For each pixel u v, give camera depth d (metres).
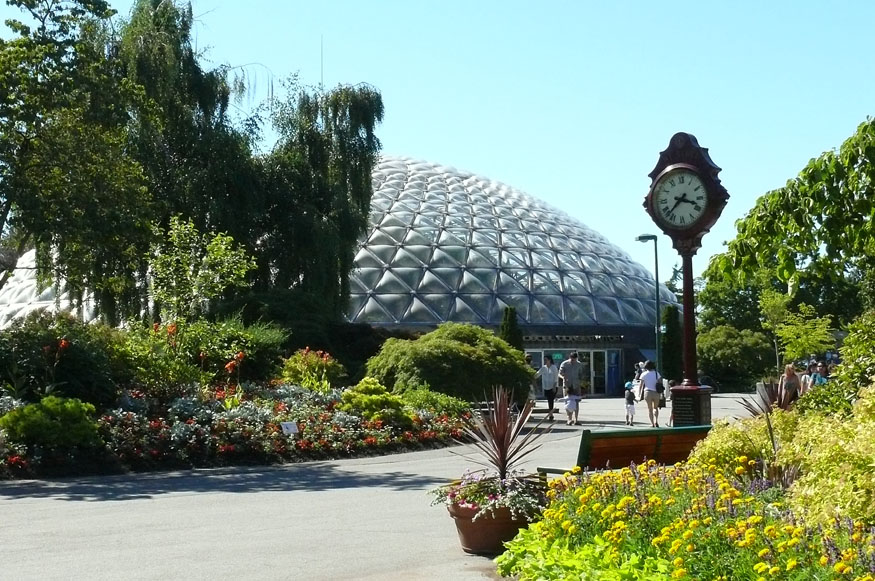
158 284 25.19
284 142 36.59
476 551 8.94
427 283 52.22
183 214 30.77
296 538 9.80
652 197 13.65
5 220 21.88
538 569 6.70
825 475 6.75
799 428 9.42
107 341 20.95
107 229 21.47
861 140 8.06
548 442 22.28
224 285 25.12
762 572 5.20
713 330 58.88
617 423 30.02
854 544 5.43
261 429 18.62
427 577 7.88
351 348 33.25
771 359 57.88
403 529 10.40
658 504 7.05
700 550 5.84
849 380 10.41
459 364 27.05
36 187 20.34
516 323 47.75
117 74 29.39
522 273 55.28
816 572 5.09
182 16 32.53
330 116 36.66
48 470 15.35
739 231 9.05
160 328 23.48
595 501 7.66
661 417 33.62
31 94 20.31
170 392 20.50
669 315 51.97
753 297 61.78
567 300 55.12
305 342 31.42
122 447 16.52
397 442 20.42
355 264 37.94
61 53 20.94
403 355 27.41
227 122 33.25
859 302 58.56
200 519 11.12
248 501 12.80
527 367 28.47
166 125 31.23
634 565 6.02
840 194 8.20
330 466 17.61
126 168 22.70
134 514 11.52
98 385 19.22
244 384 23.45
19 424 15.59
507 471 9.50
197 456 17.27
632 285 61.06
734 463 9.55
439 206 59.66
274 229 34.97
